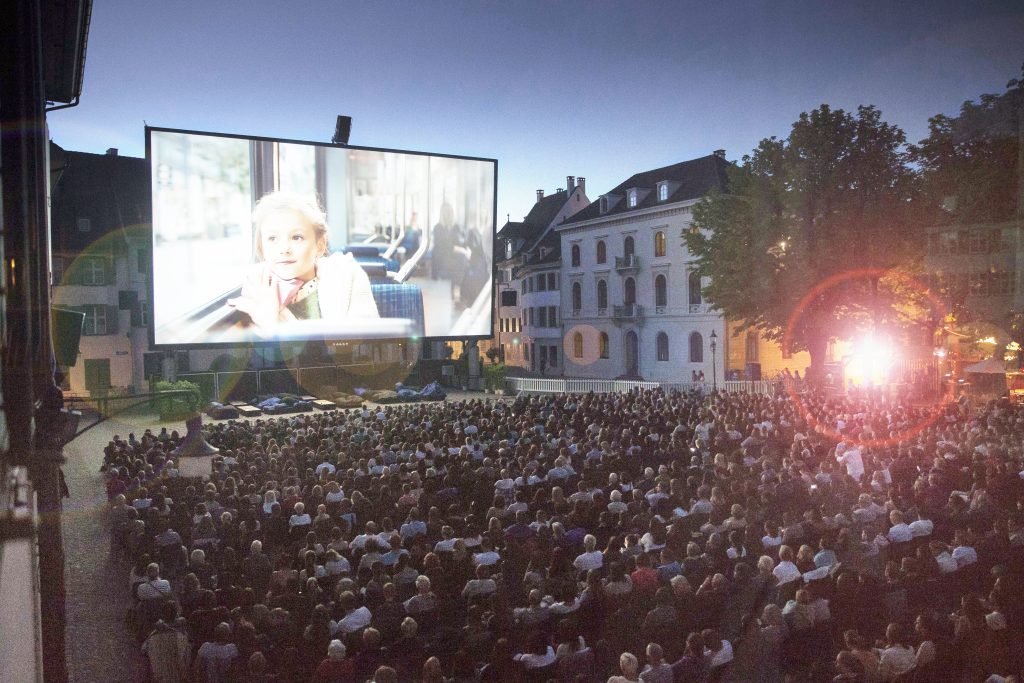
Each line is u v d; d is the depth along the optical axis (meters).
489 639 7.79
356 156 31.16
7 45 7.84
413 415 23.45
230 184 29.17
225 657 7.67
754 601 8.72
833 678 7.41
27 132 8.37
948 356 33.75
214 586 10.05
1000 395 29.08
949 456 14.75
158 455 16.86
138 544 11.60
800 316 34.59
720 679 7.34
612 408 24.11
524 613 8.23
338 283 31.12
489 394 45.91
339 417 22.94
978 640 7.14
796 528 10.30
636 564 9.19
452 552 9.95
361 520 11.98
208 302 29.17
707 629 7.50
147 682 8.40
